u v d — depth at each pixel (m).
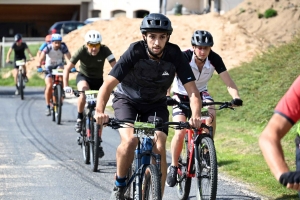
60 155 14.05
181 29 34.72
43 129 17.89
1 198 10.14
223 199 10.12
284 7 38.09
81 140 13.55
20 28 78.81
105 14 70.81
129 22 37.84
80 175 12.00
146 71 7.96
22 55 26.77
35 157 13.75
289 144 14.20
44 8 76.25
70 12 77.19
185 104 9.98
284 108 4.66
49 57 19.69
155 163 7.75
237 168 12.38
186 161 9.85
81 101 13.52
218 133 16.56
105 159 13.64
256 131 16.33
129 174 8.13
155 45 7.71
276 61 20.53
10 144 15.34
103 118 7.59
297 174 4.31
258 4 39.78
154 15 7.74
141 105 8.31
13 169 12.46
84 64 13.73
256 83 19.66
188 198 10.25
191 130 9.77
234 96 10.13
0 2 74.69
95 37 13.19
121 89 8.39
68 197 10.28
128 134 7.91
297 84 4.67
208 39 9.94
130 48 7.89
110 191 10.76
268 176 11.52
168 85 8.20
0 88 31.41
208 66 10.34
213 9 61.06
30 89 30.83
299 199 9.95
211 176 8.77
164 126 7.68
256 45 31.80
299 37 21.70
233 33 33.09
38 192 10.59
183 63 8.09
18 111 21.91
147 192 7.41
